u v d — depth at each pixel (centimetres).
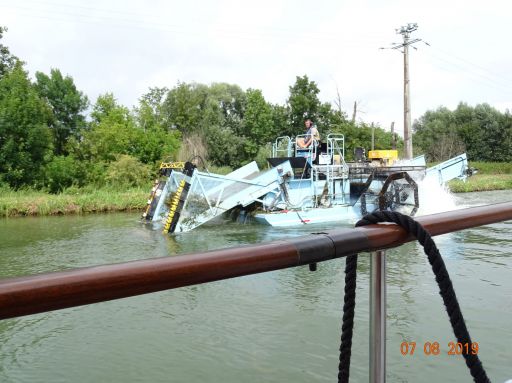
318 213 1460
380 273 128
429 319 578
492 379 428
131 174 2873
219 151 3984
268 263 101
